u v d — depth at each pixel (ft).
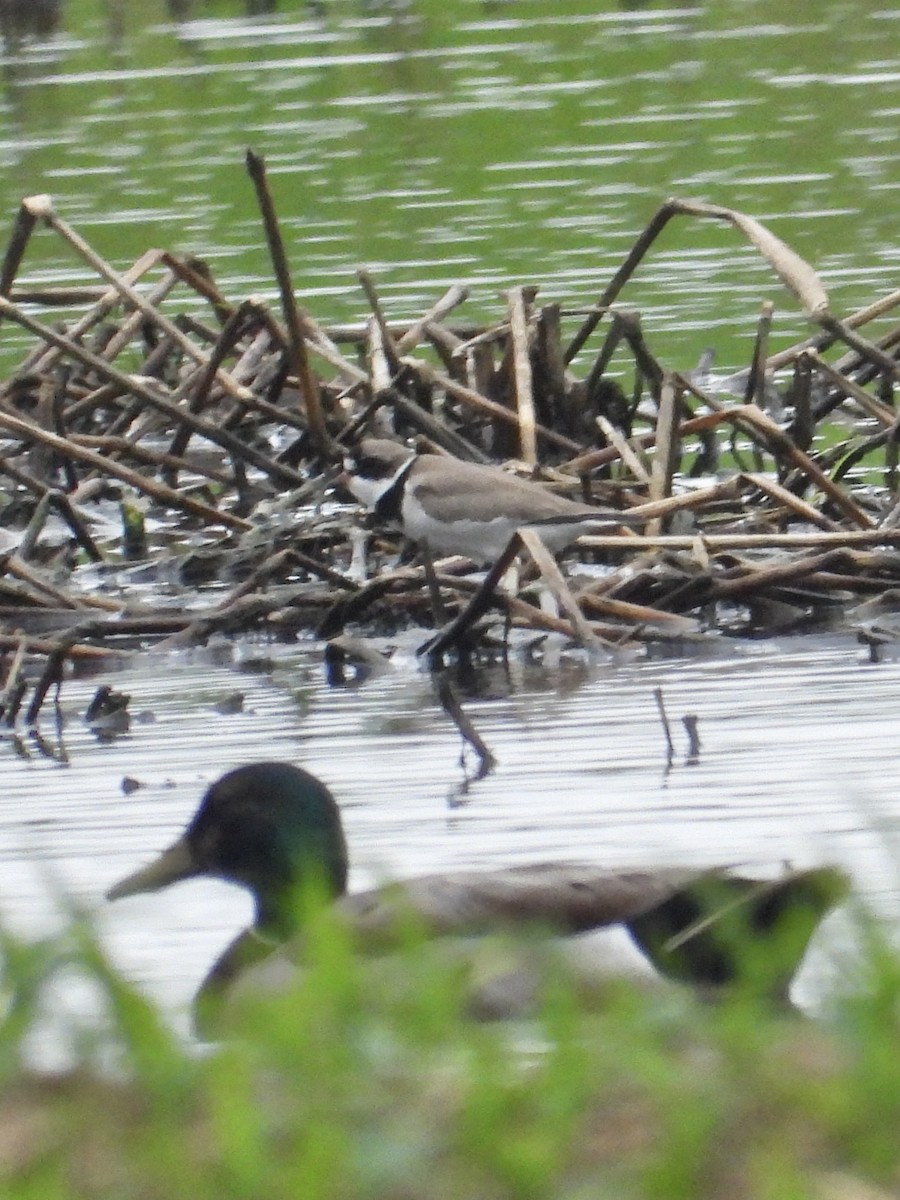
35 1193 16.87
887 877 29.22
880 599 48.70
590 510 50.85
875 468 62.13
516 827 34.81
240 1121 17.01
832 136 97.45
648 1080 17.61
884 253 78.74
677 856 32.42
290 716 43.75
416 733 41.78
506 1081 18.01
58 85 120.26
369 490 52.65
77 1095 18.69
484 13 135.23
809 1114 17.08
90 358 57.52
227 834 28.48
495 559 51.26
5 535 58.59
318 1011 19.72
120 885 28.68
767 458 64.90
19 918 31.01
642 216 84.99
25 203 60.75
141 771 40.19
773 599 49.44
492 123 103.40
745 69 114.42
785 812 34.65
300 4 142.82
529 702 43.65
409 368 58.29
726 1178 16.46
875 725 40.09
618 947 23.57
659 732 40.60
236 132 104.17
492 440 60.13
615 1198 16.20
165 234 85.92
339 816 28.78
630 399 67.87
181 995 26.50
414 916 22.68
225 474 63.00
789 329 71.56
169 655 49.21
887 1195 16.08
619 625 48.21
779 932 22.53
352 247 82.43
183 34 134.10
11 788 39.50
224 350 58.70
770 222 83.82
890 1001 18.72
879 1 131.64
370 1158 16.70
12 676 44.93
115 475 56.13
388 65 120.06
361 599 49.47
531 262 79.15
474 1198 16.46
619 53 120.26
